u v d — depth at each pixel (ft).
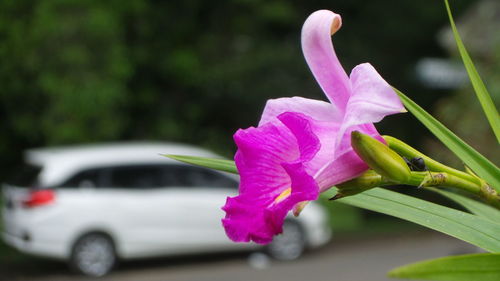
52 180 29.73
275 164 3.39
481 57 34.88
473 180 3.51
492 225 3.56
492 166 3.53
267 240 3.20
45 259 36.14
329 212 44.65
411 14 48.47
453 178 3.46
